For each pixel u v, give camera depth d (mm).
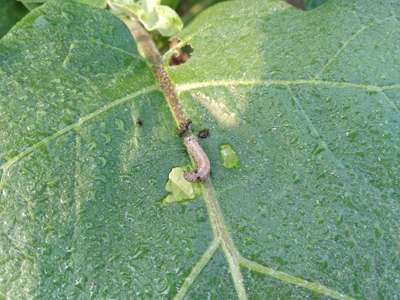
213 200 169
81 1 199
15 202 161
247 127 178
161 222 165
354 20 188
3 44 177
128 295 156
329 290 157
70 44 183
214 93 184
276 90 180
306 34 188
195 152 171
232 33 196
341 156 169
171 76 188
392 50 181
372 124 171
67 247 159
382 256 158
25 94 172
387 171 165
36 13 183
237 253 163
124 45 190
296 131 174
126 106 179
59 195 163
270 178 170
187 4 241
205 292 159
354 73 177
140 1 199
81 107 174
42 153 166
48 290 155
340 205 164
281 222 165
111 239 161
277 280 159
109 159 170
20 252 158
